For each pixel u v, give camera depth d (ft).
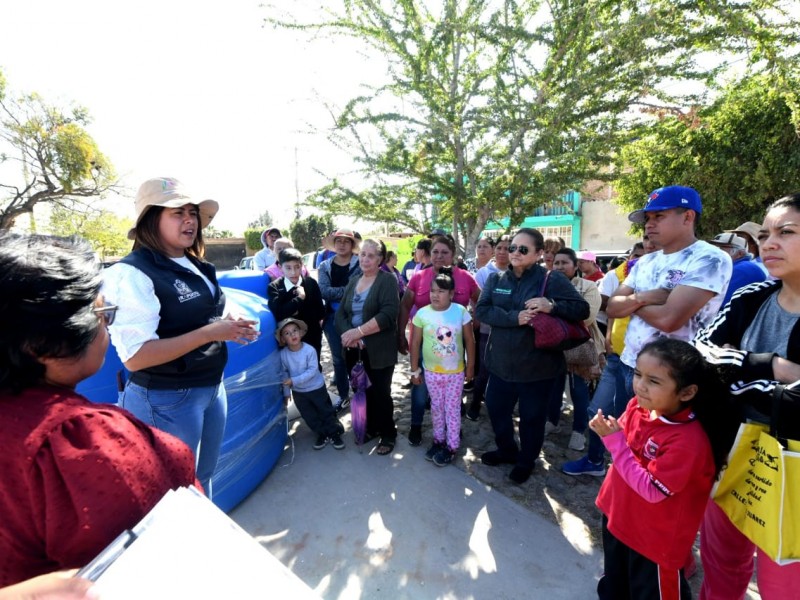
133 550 2.20
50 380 2.65
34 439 2.21
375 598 6.56
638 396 5.09
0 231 2.59
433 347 10.08
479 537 7.77
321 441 11.08
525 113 15.20
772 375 4.23
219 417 6.66
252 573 2.37
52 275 2.44
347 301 11.67
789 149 26.96
